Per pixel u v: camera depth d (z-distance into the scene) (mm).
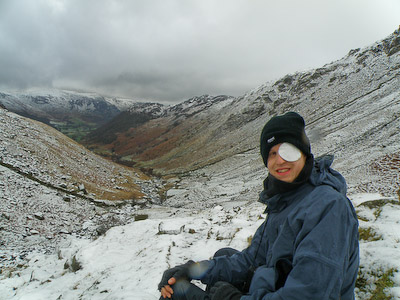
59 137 69688
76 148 70750
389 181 32188
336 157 58625
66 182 45812
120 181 65250
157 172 146125
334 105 117875
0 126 51750
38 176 41969
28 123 64438
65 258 9391
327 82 152625
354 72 143750
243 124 174625
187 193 64500
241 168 96750
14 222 27156
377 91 105812
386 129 63656
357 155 52875
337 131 78125
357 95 115625
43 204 33625
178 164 153750
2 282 7414
